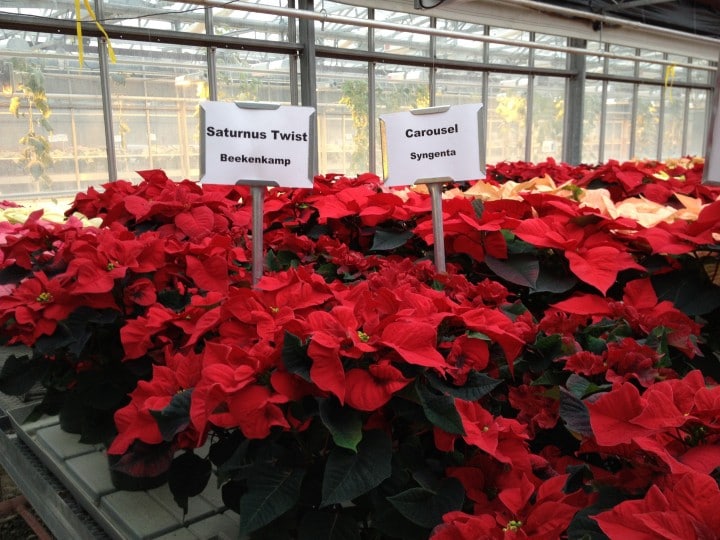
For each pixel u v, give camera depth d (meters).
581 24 7.95
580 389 0.87
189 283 1.47
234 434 1.02
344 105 6.93
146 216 1.75
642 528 0.59
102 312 1.32
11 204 3.61
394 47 7.14
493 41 6.71
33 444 1.74
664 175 2.78
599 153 9.91
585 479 0.88
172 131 5.83
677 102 11.25
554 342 1.00
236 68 6.08
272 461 0.86
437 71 7.68
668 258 1.36
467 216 1.39
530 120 8.77
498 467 0.85
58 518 1.52
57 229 1.64
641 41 8.86
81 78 5.28
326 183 2.24
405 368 0.83
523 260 1.38
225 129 1.30
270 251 1.61
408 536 0.85
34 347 1.45
